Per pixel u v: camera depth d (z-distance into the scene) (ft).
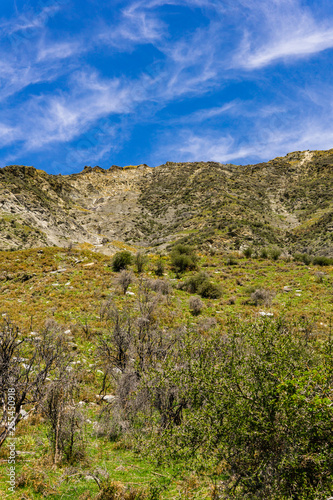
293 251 248.52
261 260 115.14
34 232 277.23
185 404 21.12
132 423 23.17
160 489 15.69
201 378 16.89
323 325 44.68
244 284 80.38
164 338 30.73
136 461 19.63
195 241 244.22
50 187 503.61
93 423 24.17
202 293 71.26
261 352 15.67
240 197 524.93
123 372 27.99
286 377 14.52
